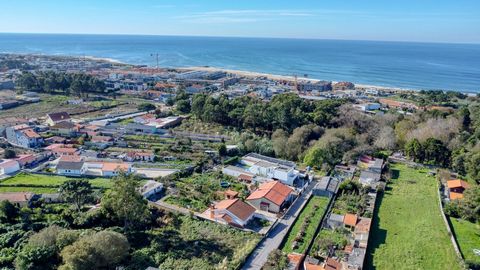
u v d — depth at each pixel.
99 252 56.00
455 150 115.62
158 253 63.62
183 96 193.75
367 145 126.69
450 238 74.94
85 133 138.75
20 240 62.69
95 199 82.69
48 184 92.81
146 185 90.50
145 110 183.12
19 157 109.31
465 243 72.81
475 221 82.12
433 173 112.69
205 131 146.25
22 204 77.94
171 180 97.75
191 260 62.47
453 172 112.94
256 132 147.12
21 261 54.19
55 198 82.25
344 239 71.56
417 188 101.69
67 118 152.62
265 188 90.12
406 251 70.12
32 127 138.00
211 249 66.50
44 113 171.25
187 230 72.94
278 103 153.25
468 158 106.12
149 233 70.44
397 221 82.50
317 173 109.06
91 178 99.88
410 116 158.62
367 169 111.38
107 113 174.88
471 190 85.88
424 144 120.12
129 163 109.31
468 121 139.25
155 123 151.75
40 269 55.00
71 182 78.88
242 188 94.75
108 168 102.50
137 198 71.94
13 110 175.12
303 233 73.38
